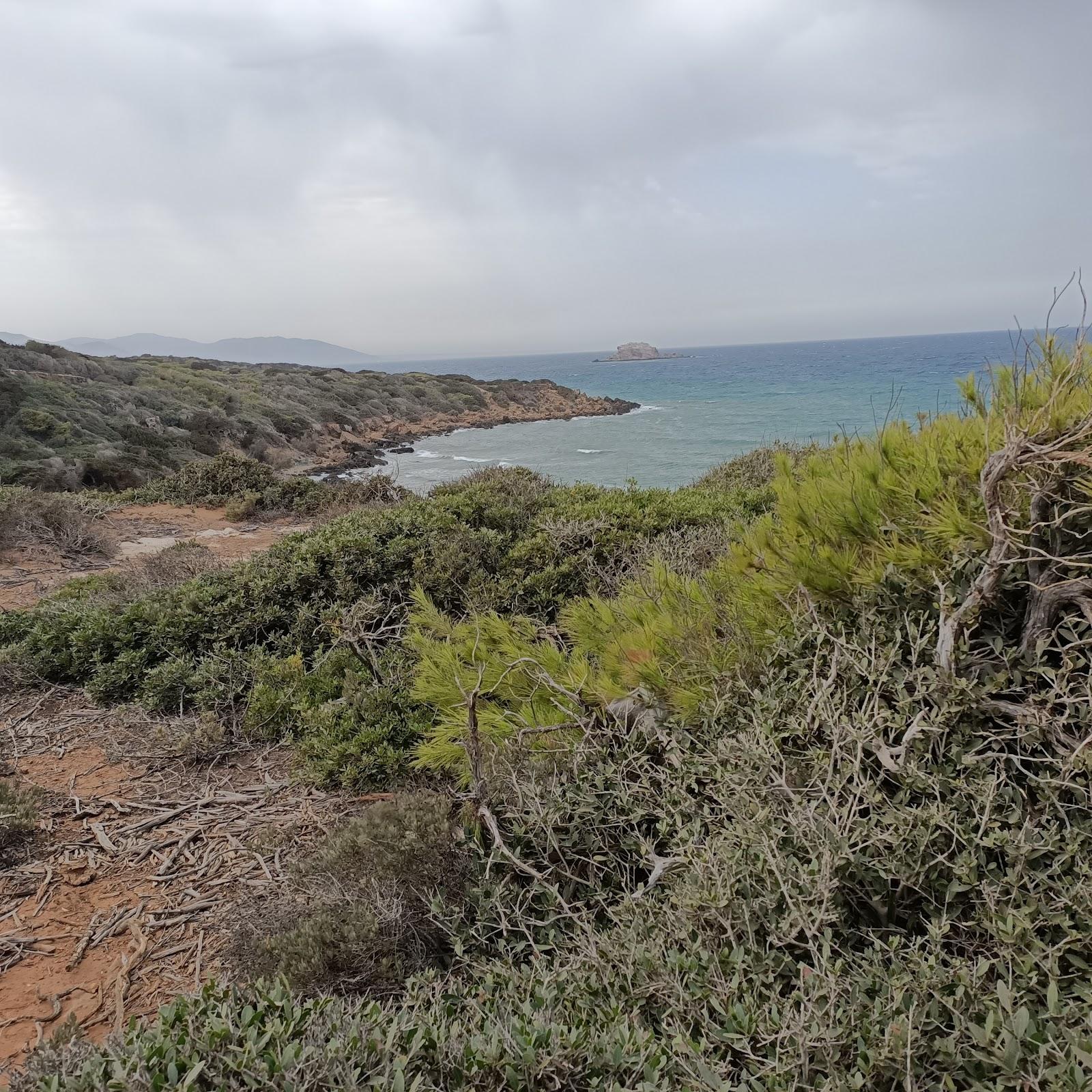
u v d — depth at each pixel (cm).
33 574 855
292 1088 140
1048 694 177
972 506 229
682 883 195
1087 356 235
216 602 595
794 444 1031
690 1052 138
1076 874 156
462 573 602
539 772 277
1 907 294
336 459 3478
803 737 211
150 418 2947
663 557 507
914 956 147
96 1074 149
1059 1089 117
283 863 316
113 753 429
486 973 195
